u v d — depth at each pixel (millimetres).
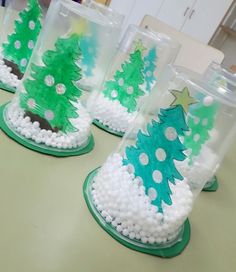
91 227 470
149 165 499
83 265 408
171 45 856
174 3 2803
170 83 508
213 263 525
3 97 646
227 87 655
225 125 596
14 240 396
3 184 466
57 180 524
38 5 680
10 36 695
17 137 554
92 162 613
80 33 563
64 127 582
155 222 469
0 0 1064
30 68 579
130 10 2859
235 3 2852
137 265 447
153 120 500
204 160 594
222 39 3000
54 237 426
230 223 663
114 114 757
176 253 500
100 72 670
